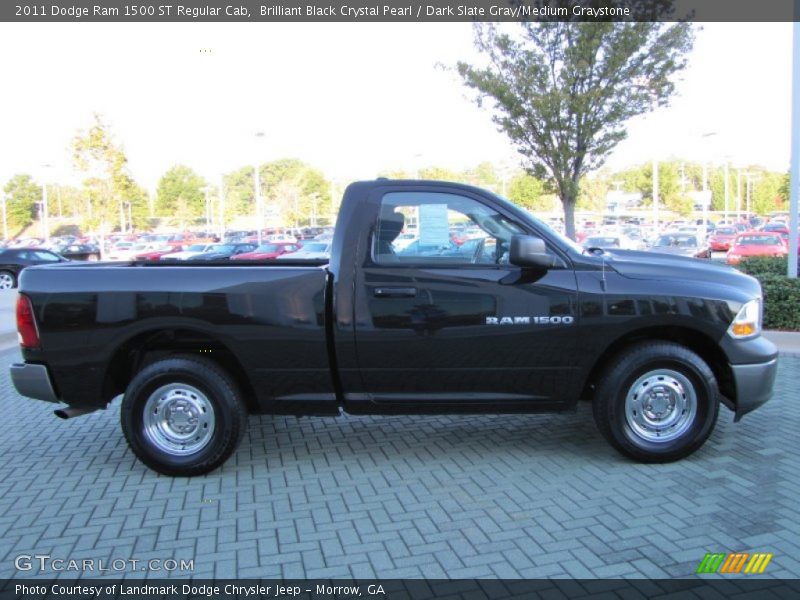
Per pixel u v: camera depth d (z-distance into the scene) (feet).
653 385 16.19
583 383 16.24
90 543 13.03
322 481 16.03
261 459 17.65
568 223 43.88
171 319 16.07
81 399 16.60
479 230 16.37
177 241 179.83
